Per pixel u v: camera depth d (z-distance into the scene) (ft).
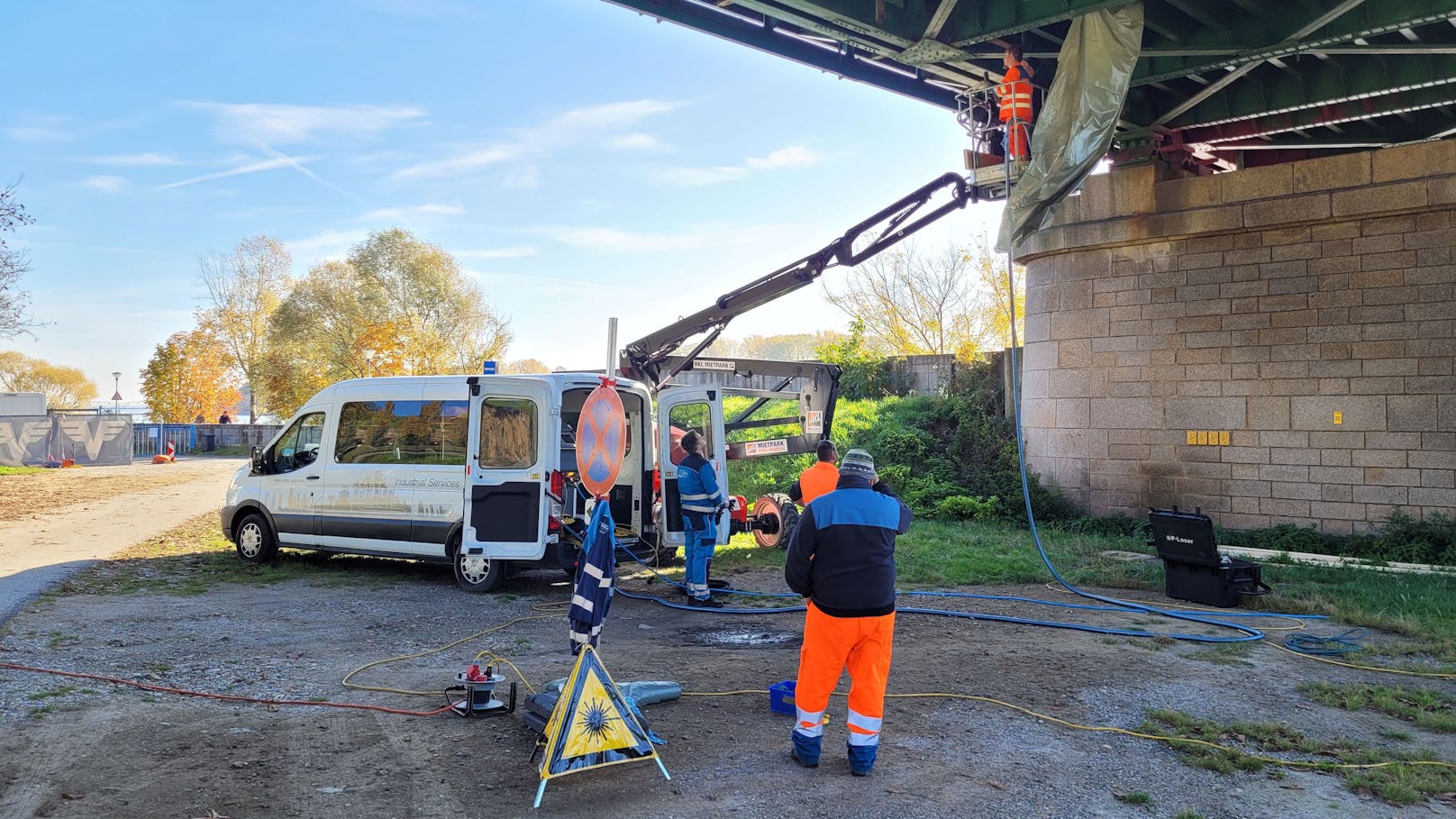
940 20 37.73
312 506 36.78
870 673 15.75
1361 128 55.83
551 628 27.35
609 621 28.94
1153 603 31.91
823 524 15.78
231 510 38.93
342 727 17.90
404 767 15.85
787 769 16.03
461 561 33.32
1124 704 20.12
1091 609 30.71
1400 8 36.17
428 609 29.91
